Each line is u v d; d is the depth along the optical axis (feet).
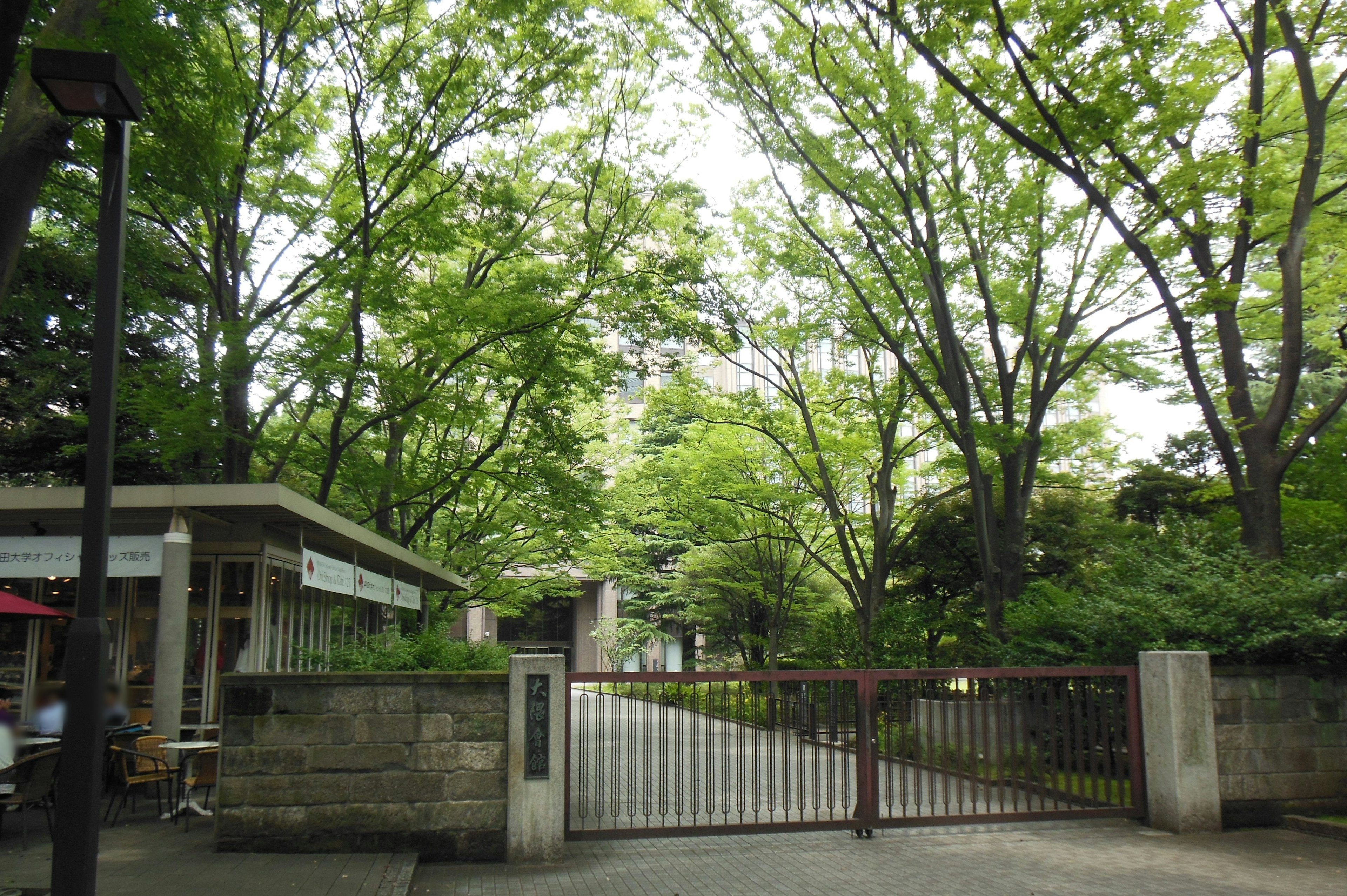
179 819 29.89
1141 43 36.86
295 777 25.32
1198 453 76.79
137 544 33.78
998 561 52.08
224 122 39.96
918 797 29.40
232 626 38.75
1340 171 48.01
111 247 17.44
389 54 47.75
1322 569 36.32
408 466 64.08
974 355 59.26
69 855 15.64
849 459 67.72
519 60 48.93
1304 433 40.96
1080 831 29.76
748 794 36.96
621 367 58.44
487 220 53.83
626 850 27.09
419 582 71.67
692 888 22.74
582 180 60.23
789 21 47.80
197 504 32.60
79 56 16.61
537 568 108.17
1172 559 39.52
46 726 33.42
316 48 45.70
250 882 21.68
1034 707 33.53
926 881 23.49
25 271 46.32
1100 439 63.72
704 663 117.39
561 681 26.30
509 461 61.52
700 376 75.36
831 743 28.96
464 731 26.02
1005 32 37.86
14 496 33.04
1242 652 32.30
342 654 32.12
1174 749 29.94
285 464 60.18
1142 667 31.53
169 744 30.14
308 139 50.06
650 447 114.32
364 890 21.04
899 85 44.62
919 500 73.31
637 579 126.31
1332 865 25.31
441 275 61.31
